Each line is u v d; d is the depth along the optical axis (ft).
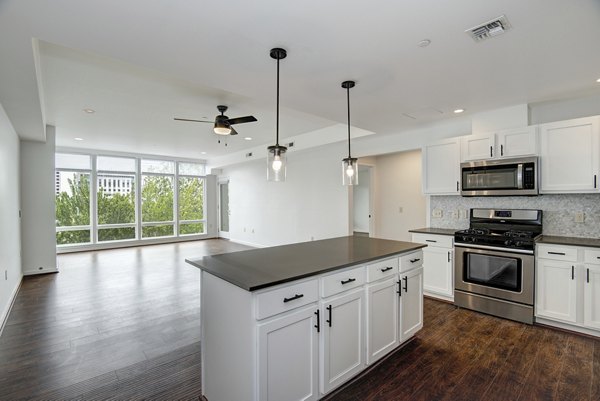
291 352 5.62
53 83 10.41
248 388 5.19
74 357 8.17
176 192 29.35
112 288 14.25
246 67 7.62
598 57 7.34
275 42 6.41
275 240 24.36
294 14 5.42
